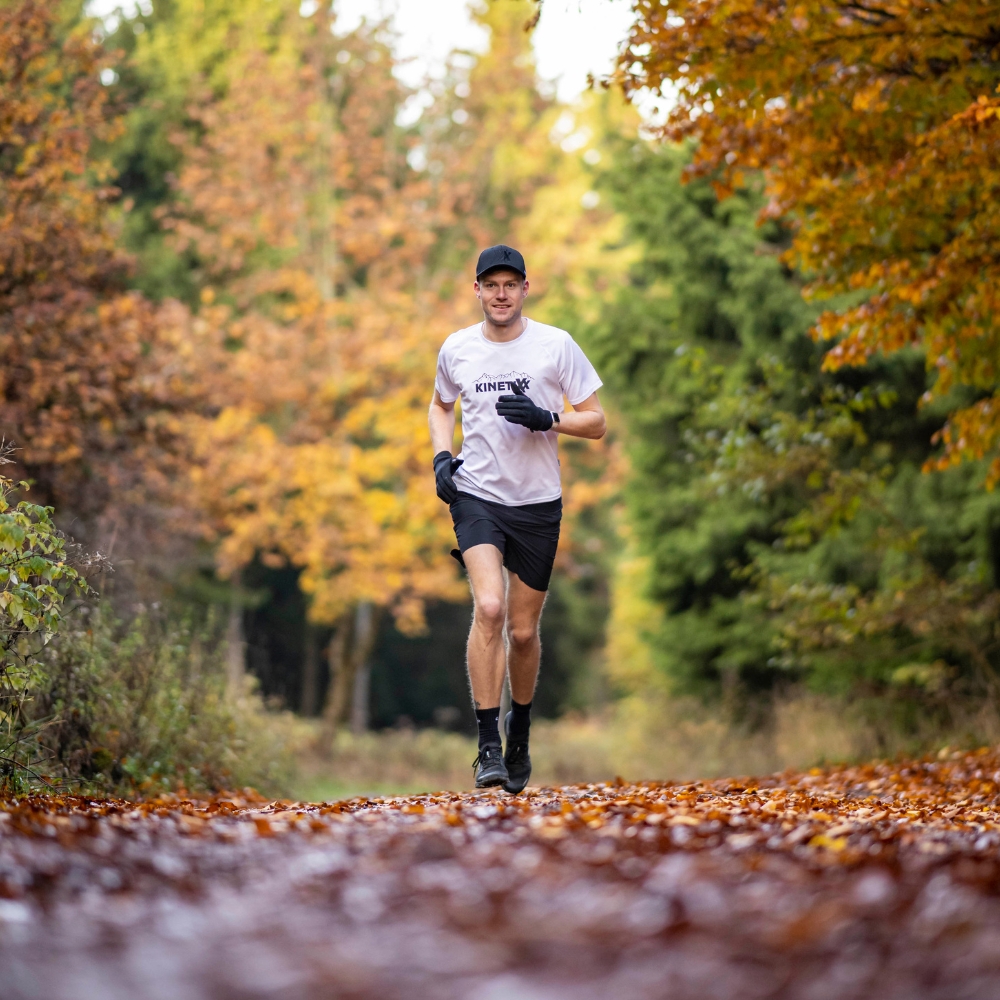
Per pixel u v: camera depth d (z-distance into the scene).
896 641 24.95
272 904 4.69
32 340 20.53
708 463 23.00
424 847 5.86
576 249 48.16
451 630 68.75
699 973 3.77
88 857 5.52
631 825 7.03
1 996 3.39
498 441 9.56
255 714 20.30
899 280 15.90
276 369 41.44
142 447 24.33
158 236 49.84
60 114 21.42
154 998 3.41
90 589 12.16
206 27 48.28
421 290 47.09
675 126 15.90
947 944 4.02
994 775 13.84
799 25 13.81
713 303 31.25
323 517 45.28
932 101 14.45
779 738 25.45
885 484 25.77
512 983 3.64
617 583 57.16
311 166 45.59
